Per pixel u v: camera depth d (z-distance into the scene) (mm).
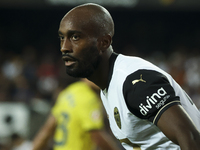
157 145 6539
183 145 5273
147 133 6461
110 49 6957
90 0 43219
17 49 54531
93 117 12883
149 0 45250
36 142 14039
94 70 6711
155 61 43594
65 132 13305
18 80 36344
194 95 34031
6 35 54812
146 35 55500
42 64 42031
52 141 20484
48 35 55406
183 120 5434
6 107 24156
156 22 55656
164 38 55375
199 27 55094
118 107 6488
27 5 46844
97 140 12773
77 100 13125
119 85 6285
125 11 54969
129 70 6281
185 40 54844
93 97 13234
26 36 55125
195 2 46281
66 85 29391
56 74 41938
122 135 7043
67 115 13281
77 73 6559
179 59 42656
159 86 5738
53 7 48125
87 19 6469
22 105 24984
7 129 23078
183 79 38812
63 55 6570
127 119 6336
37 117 24312
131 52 50969
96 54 6586
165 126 5520
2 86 37219
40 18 55375
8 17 54938
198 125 6656
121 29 55562
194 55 45719
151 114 5688
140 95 5785
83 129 13086
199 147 5293
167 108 5555
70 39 6500
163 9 48000
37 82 39375
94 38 6508
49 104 27219
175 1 46062
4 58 45781
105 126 25719
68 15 6562
